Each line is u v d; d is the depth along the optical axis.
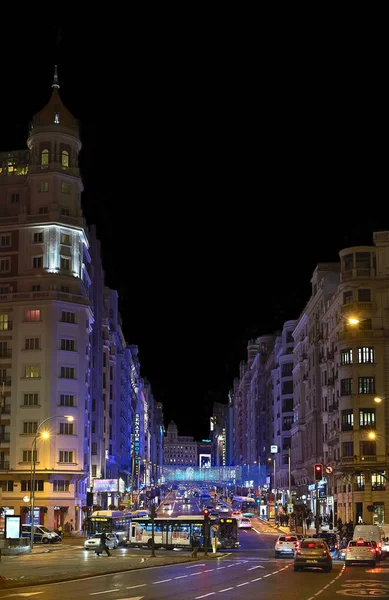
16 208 111.56
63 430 102.81
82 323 107.38
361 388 98.06
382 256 100.88
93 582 39.69
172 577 43.41
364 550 57.44
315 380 118.12
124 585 37.81
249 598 31.58
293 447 141.88
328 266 121.06
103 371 142.75
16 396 103.38
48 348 103.69
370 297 100.12
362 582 40.59
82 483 108.94
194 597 31.81
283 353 155.12
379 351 98.38
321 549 49.91
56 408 102.69
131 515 89.06
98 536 74.81
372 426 96.81
